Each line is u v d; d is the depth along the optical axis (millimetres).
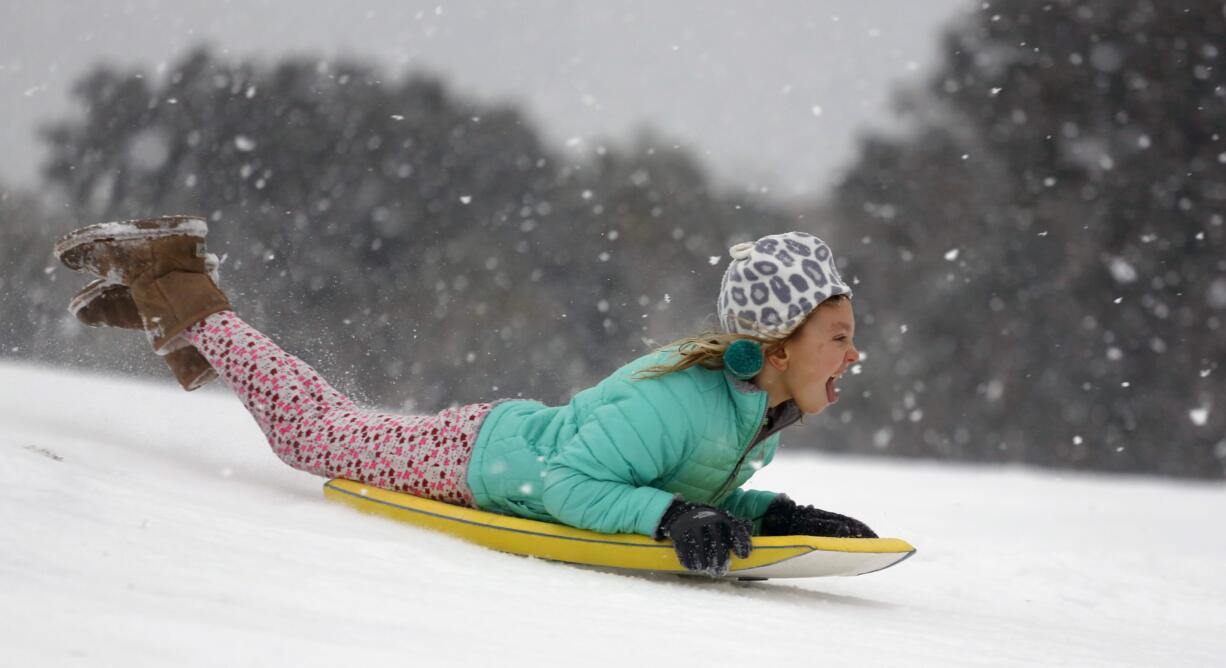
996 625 10555
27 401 16953
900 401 91688
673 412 10922
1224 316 94188
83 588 6152
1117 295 95875
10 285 48875
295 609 6570
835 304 11227
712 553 10055
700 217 108812
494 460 11930
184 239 14750
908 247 101562
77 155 101562
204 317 14547
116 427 15609
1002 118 105250
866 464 42125
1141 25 104125
